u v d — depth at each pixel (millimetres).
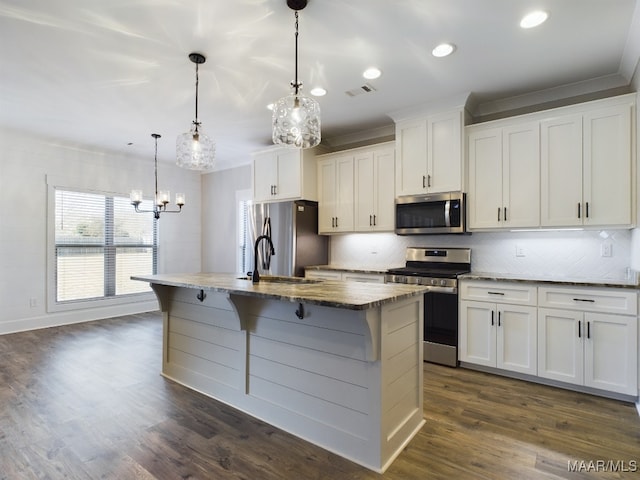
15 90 3176
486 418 2365
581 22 2236
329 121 4043
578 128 2920
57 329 4664
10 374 3121
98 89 3158
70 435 2156
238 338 2537
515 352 3000
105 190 5340
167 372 3105
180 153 2965
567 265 3250
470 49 2543
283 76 2938
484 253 3676
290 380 2246
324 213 4574
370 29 2303
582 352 2715
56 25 2232
